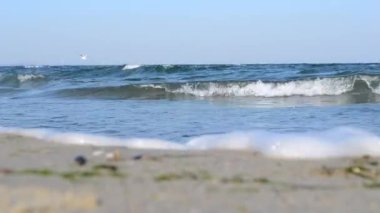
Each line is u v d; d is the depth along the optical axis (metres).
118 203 4.75
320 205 4.95
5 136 9.48
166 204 4.77
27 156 7.16
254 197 5.15
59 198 4.82
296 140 8.33
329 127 13.20
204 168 6.50
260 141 8.38
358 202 5.09
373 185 5.82
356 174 6.39
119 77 45.75
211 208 4.71
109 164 6.60
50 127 13.58
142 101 24.31
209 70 50.09
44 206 4.57
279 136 8.72
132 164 6.62
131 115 16.75
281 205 4.90
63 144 8.46
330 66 60.38
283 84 29.30
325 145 8.06
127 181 5.62
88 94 28.73
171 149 8.21
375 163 7.13
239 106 20.81
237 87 29.47
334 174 6.38
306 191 5.47
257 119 15.37
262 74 42.34
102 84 34.59
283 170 6.53
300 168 6.70
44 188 5.15
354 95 27.75
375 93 28.45
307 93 29.09
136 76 46.19
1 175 5.80
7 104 21.94
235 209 4.71
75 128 13.32
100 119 15.49
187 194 5.16
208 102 23.56
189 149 8.27
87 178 5.72
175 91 29.45
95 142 9.09
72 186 5.30
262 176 6.13
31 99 25.77
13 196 4.84
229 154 7.63
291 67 56.75
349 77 29.19
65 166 6.40
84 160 6.72
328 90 29.12
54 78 46.53
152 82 33.34
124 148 8.20
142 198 4.95
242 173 6.27
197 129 13.01
